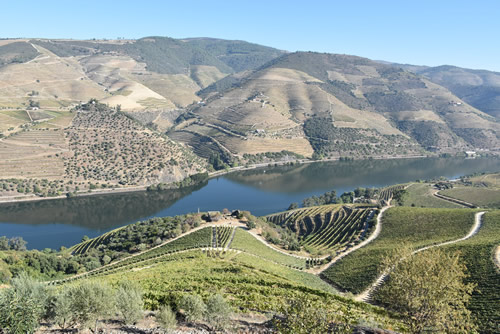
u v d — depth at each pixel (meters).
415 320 44.03
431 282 42.69
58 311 37.12
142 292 49.69
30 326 34.91
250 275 82.81
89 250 143.25
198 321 42.78
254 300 59.81
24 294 36.22
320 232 172.25
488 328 57.34
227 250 116.81
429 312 42.88
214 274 80.94
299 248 136.25
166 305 42.69
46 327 38.00
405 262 48.03
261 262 107.19
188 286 67.81
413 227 137.25
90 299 37.62
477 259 82.06
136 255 126.44
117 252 136.00
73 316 38.00
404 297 45.19
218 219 158.25
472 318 60.72
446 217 137.00
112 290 43.19
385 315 58.50
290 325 33.38
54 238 179.75
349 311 56.62
